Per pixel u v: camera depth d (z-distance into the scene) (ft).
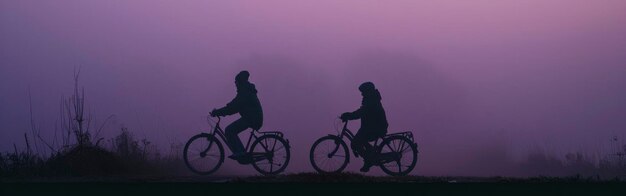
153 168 58.34
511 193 35.24
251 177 43.19
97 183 36.55
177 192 34.19
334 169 54.70
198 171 54.60
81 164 52.90
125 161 56.70
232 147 54.03
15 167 52.24
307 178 41.96
